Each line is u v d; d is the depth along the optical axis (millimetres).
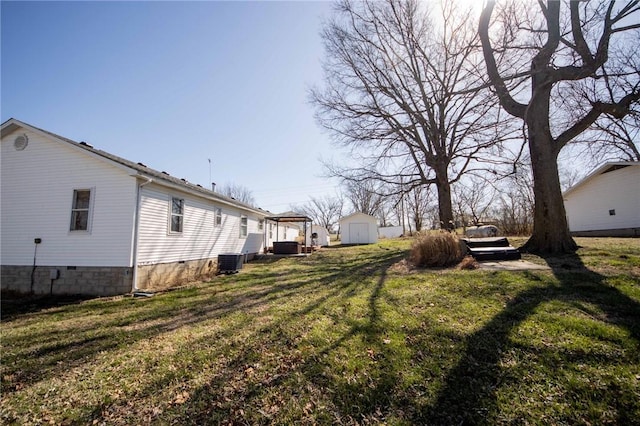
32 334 4246
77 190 7984
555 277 4574
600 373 2102
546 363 2297
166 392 2408
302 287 6379
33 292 7727
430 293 4492
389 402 2051
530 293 3934
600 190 15656
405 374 2354
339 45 14688
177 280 9141
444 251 7176
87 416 2160
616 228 14891
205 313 4875
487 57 6863
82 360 3186
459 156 13492
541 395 1959
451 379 2234
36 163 8227
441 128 13219
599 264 5203
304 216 18391
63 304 6512
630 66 6766
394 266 7832
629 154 15422
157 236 8578
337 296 5070
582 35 5398
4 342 3910
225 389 2387
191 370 2752
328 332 3377
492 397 1987
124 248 7547
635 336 2539
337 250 18406
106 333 4117
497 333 2865
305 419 1960
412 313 3709
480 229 14445
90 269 7586
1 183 8273
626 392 1888
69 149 8117
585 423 1692
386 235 42062
